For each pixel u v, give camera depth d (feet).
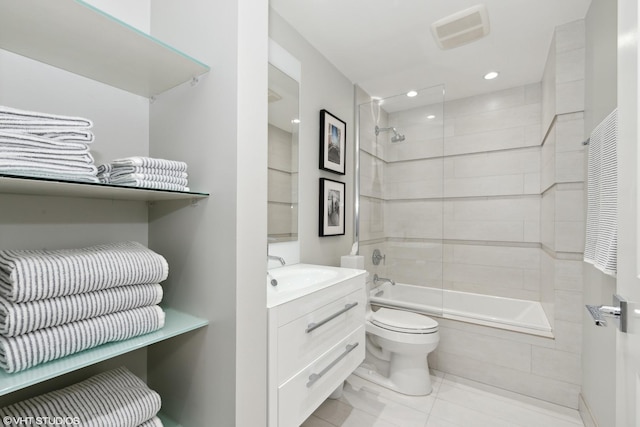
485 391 6.61
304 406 3.91
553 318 6.48
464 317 7.56
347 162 8.28
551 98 6.82
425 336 6.25
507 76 8.27
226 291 2.93
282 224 5.90
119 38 2.52
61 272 2.10
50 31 2.42
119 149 3.40
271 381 3.34
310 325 4.02
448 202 9.93
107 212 3.32
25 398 2.75
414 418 5.61
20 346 1.93
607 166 4.05
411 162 8.10
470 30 6.02
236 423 2.86
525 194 8.74
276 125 5.74
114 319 2.41
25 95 2.73
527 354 6.50
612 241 3.84
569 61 6.09
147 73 3.11
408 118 8.14
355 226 8.47
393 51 7.04
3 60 2.62
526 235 8.72
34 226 2.79
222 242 2.97
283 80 5.90
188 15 3.28
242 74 2.92
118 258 2.45
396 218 8.26
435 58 7.34
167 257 3.48
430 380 6.77
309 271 5.75
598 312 2.31
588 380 5.52
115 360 3.38
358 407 5.92
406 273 8.13
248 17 3.01
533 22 6.02
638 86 2.00
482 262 9.37
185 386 3.28
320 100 7.11
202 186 3.14
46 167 2.13
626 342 2.20
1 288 2.02
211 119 3.06
